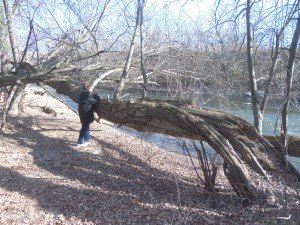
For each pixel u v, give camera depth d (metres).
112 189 7.68
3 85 10.73
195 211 6.41
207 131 7.16
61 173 8.59
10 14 11.44
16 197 6.96
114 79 12.59
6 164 8.81
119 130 14.49
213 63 11.22
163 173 9.11
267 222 5.70
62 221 6.13
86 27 10.73
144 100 8.46
